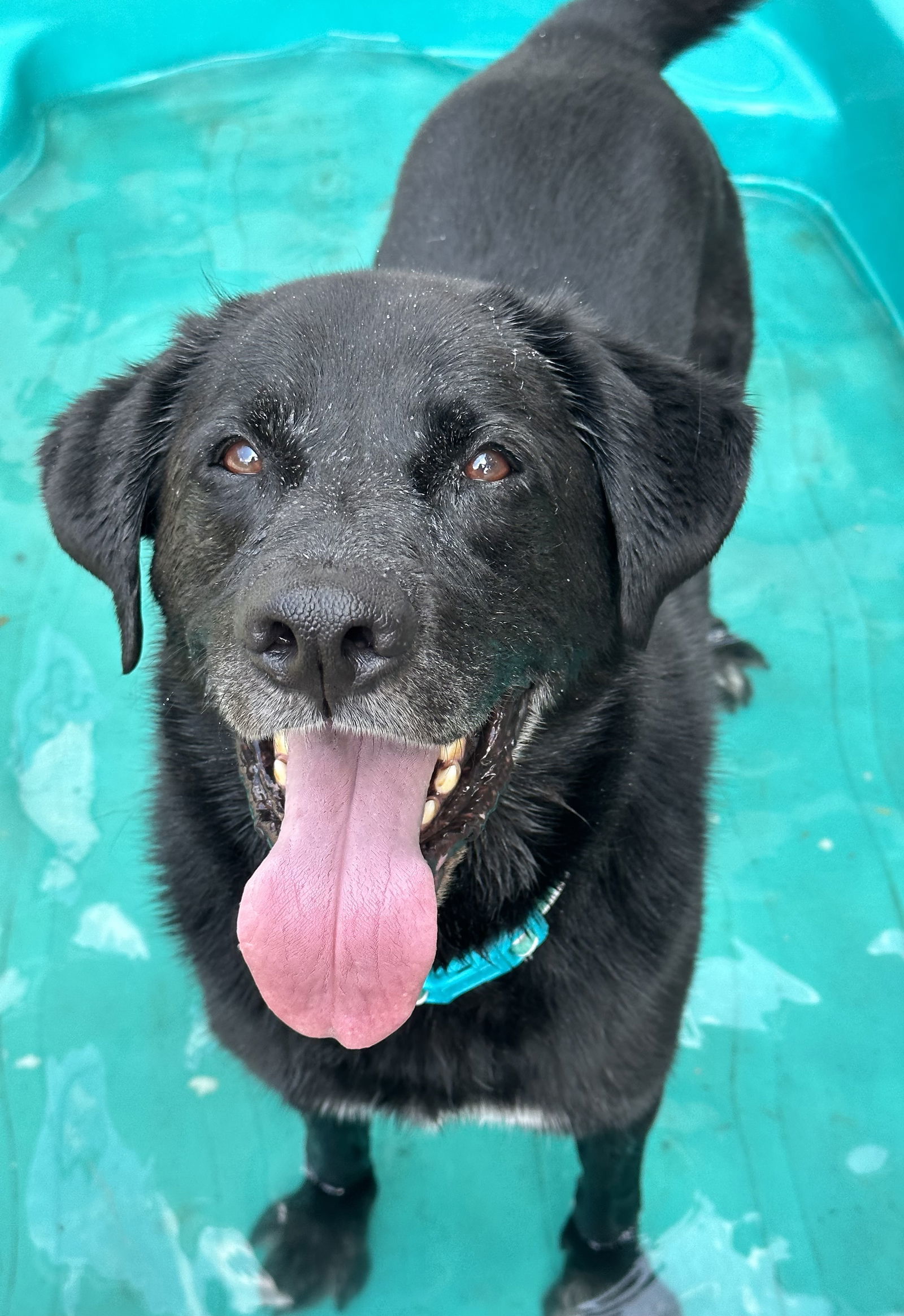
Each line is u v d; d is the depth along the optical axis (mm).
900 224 1042
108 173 1166
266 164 1175
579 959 567
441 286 558
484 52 1276
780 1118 689
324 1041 565
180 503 533
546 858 568
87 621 867
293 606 448
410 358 514
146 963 733
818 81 1182
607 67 819
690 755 607
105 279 1069
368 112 1228
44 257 1088
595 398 562
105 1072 698
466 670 495
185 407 557
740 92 1188
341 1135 627
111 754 808
